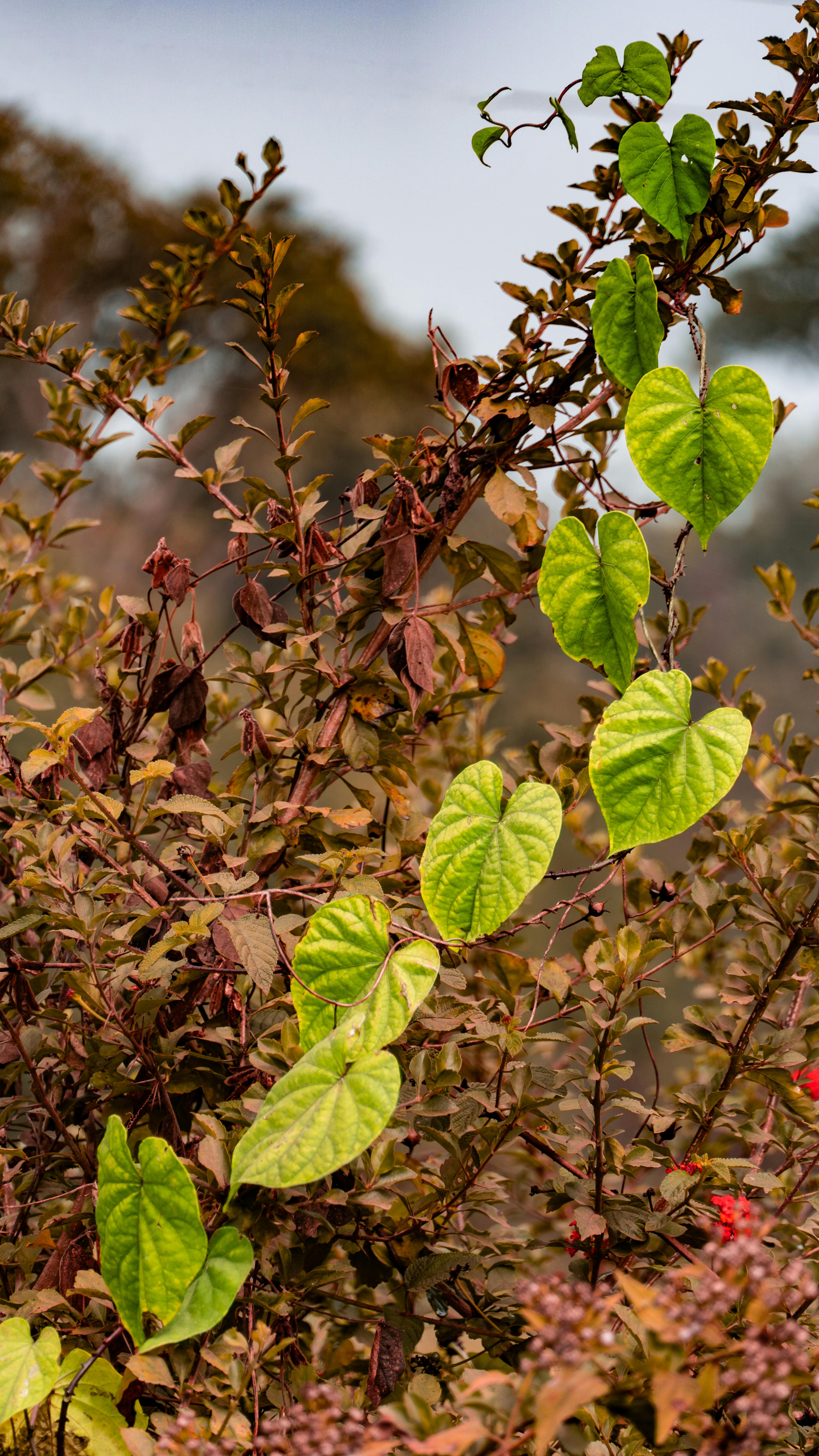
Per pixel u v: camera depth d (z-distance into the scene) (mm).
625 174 1621
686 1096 1759
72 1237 1714
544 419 1776
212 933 1668
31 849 1697
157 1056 1719
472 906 1519
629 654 1560
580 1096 1756
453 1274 1708
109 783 1830
